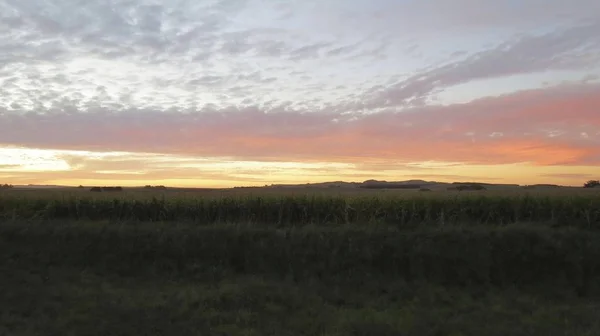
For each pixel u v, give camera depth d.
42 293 10.87
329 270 13.22
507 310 10.17
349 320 9.18
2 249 14.47
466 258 12.92
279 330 8.66
